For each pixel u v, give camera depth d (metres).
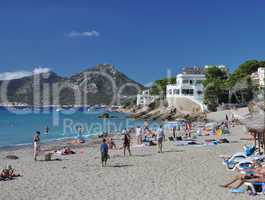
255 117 23.39
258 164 20.55
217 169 22.39
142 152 32.28
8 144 47.78
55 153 32.72
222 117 85.62
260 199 15.18
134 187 18.00
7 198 16.28
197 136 49.69
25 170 23.83
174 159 27.03
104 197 16.08
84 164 26.00
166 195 16.19
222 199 15.28
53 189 17.94
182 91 113.69
